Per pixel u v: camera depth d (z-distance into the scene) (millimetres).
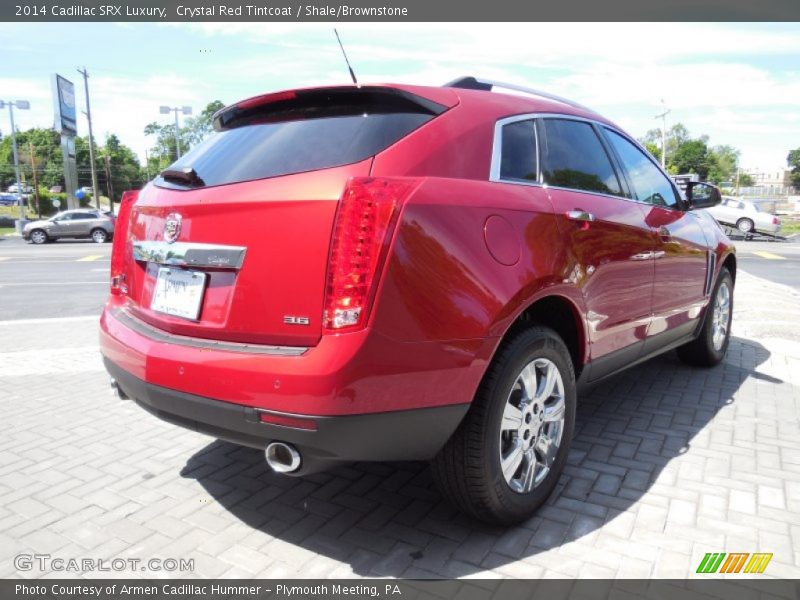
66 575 2402
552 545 2572
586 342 3041
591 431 3773
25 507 2922
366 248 2129
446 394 2311
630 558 2473
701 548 2533
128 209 3125
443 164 2465
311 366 2119
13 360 5656
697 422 3914
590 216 3027
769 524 2711
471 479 2479
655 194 3996
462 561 2469
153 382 2486
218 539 2652
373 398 2164
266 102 2842
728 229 27766
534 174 2914
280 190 2297
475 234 2400
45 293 10969
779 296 9031
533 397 2723
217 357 2305
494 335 2408
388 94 2578
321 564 2465
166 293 2668
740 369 5082
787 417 3992
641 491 3020
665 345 4152
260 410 2197
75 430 3891
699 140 99562
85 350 6074
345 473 3275
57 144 109125
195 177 2688
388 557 2506
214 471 3305
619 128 3875
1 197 77438
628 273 3350
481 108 2756
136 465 3383
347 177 2244
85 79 50312
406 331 2193
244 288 2328
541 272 2629
